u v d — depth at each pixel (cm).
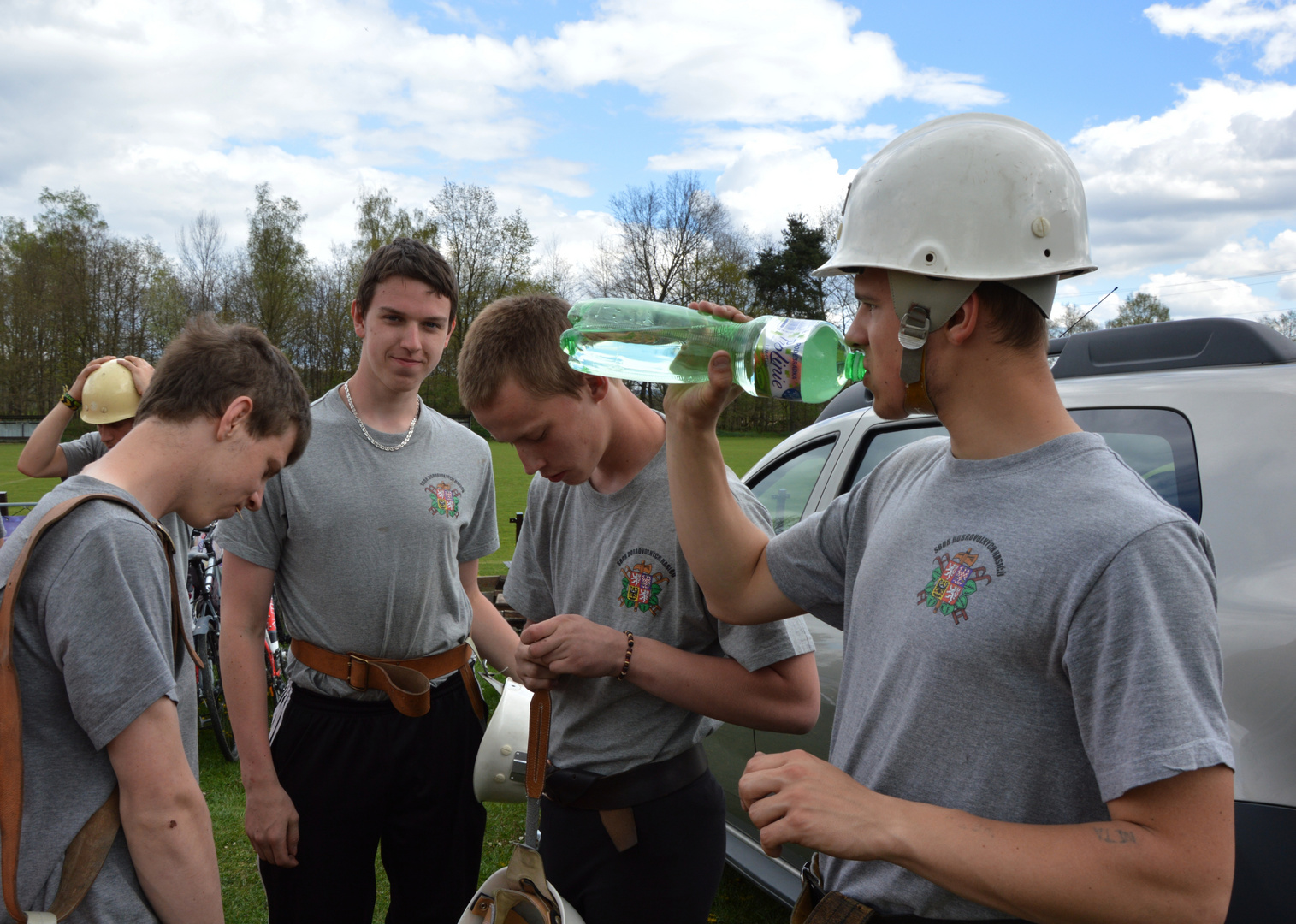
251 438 138
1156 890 75
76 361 4262
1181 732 75
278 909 201
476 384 147
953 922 94
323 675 203
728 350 133
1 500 711
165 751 119
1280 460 162
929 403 102
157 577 123
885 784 98
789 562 128
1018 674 88
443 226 4444
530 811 149
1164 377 195
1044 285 94
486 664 238
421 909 213
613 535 158
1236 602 152
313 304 4328
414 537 204
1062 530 86
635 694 153
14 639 114
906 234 96
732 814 291
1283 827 131
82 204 4388
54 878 115
